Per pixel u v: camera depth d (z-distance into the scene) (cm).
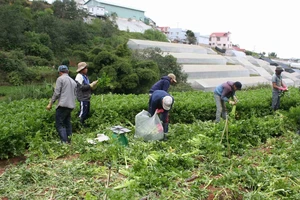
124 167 632
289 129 1070
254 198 502
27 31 3500
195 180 578
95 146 729
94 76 2317
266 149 840
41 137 781
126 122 1050
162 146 776
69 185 536
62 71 796
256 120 967
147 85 2427
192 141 780
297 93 1620
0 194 505
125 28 5897
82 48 3625
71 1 4631
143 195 509
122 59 2392
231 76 4403
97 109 1023
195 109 1201
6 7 3328
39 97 1720
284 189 541
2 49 3058
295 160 720
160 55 3075
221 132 817
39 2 4522
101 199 489
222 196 521
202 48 5234
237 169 593
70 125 833
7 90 2425
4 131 672
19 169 599
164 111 835
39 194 509
